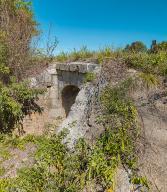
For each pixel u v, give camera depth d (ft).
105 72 27.14
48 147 24.08
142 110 22.61
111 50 31.65
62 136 24.72
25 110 35.40
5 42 36.76
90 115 24.73
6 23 39.37
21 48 37.70
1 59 35.12
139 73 25.22
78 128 24.80
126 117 22.20
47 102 37.47
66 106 38.83
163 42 29.22
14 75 36.76
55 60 39.45
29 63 38.42
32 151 29.55
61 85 37.19
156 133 21.08
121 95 23.88
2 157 29.14
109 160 20.43
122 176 19.43
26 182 22.02
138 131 21.34
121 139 21.01
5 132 33.71
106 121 23.00
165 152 20.03
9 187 23.00
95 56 33.96
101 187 19.35
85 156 21.53
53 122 37.55
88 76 28.30
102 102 24.41
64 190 20.12
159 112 21.97
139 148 20.61
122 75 26.13
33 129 35.91
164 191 18.40
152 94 23.21
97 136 22.77
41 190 21.04
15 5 43.42
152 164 19.69
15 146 31.27
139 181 18.84
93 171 20.15
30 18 44.70
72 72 34.09
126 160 20.12
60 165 22.27
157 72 24.77
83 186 19.88
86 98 26.48
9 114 33.50
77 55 36.78
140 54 27.91
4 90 32.76
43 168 22.54
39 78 36.86
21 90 33.91
